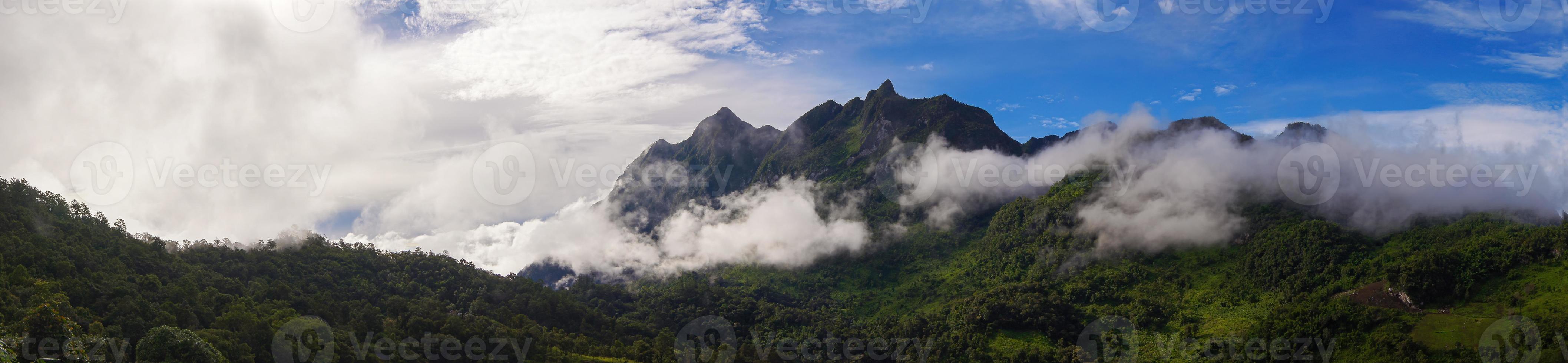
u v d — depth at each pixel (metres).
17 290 98.38
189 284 123.69
